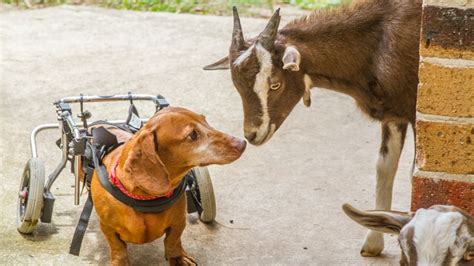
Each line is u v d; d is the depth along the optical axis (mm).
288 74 5137
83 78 7863
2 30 9125
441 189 4355
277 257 5285
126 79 7848
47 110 7207
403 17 5027
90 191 4992
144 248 5375
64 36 8969
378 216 3852
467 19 4012
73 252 4969
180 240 5074
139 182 4602
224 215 5754
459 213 3637
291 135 6879
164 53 8477
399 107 5191
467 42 4047
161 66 8148
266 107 5137
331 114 7238
